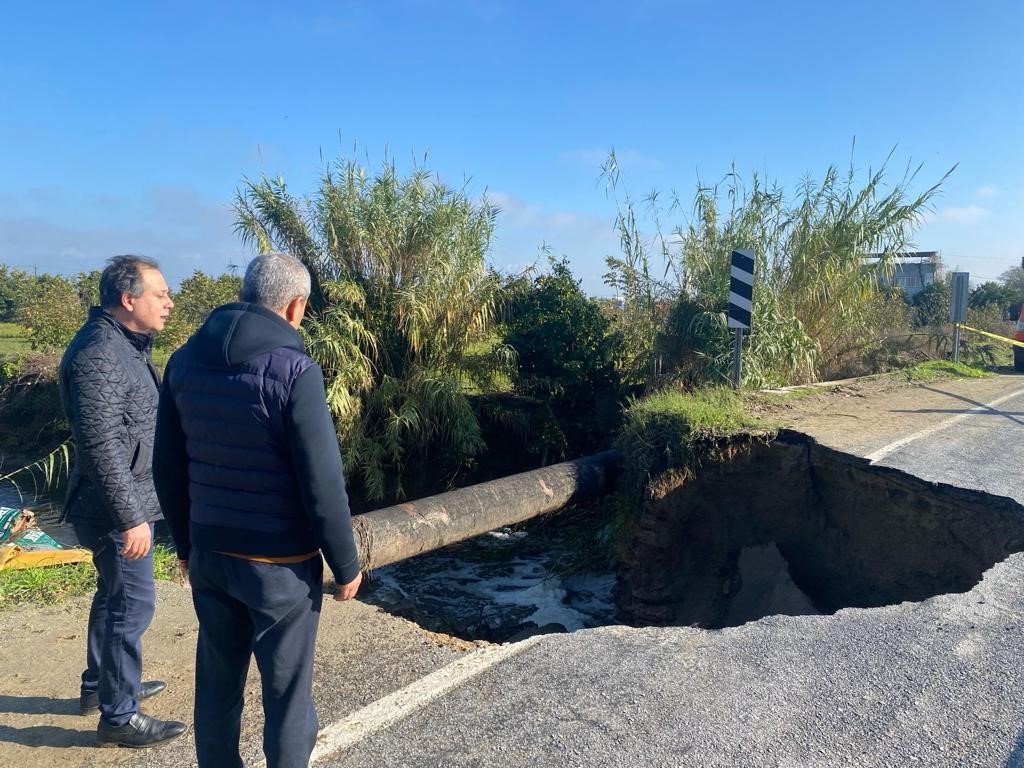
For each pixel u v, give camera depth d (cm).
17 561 511
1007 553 564
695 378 1033
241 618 269
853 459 707
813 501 750
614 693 356
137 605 325
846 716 331
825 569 741
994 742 310
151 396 335
